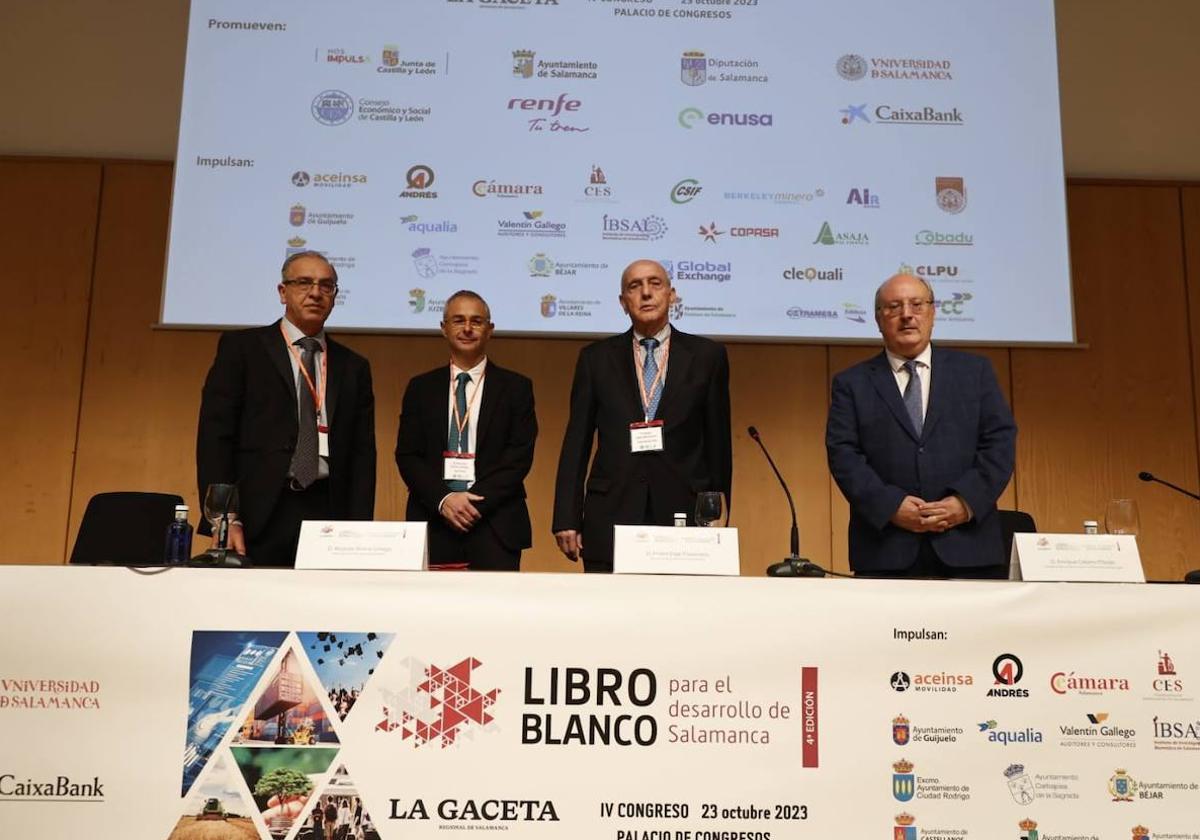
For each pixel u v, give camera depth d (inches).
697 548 93.0
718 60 181.9
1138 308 193.5
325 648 87.9
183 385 185.9
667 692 88.2
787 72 181.8
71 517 181.6
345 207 176.7
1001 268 177.9
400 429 139.2
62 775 85.5
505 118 179.8
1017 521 142.5
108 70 195.6
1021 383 189.9
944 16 183.9
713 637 89.1
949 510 113.7
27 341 186.4
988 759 88.4
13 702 86.4
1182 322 193.5
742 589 89.9
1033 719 89.1
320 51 180.1
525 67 181.2
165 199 192.1
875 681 89.0
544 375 185.2
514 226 177.3
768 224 178.1
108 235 190.2
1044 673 89.8
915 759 88.1
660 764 87.4
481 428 135.9
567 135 179.6
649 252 177.2
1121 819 88.1
